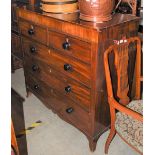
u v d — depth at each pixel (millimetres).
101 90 1556
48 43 1767
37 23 1805
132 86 1839
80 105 1710
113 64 1551
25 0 2307
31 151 1791
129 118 1471
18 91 2652
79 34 1424
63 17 1580
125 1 1939
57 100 1990
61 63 1720
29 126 2074
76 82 1646
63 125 2094
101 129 1768
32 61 2145
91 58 1414
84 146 1848
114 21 1457
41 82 2137
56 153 1777
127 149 1806
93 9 1394
